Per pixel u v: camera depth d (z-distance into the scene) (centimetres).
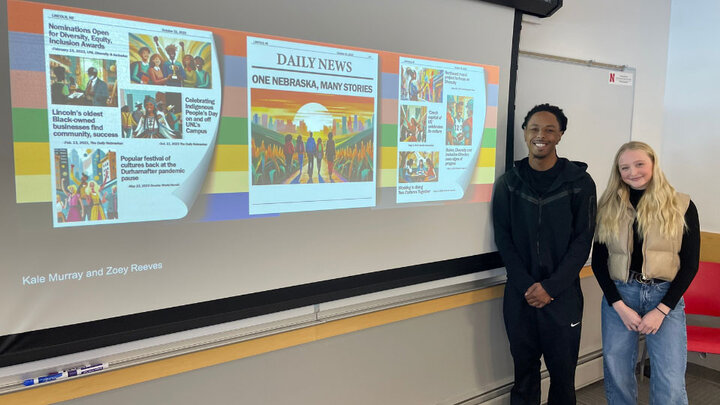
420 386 208
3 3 112
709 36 288
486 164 215
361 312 183
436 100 195
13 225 117
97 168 127
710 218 295
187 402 149
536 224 203
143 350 138
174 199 139
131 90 130
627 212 199
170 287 140
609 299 204
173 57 136
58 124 121
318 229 168
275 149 156
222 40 143
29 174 118
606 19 263
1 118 114
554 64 240
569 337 205
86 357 129
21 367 121
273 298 160
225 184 147
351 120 172
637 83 289
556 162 208
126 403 138
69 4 120
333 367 180
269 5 151
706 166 294
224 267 149
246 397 160
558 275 197
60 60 120
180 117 138
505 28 212
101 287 129
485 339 230
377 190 182
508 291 215
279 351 166
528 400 223
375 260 184
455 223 207
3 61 113
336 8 164
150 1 131
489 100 212
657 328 189
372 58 175
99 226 128
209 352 150
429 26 189
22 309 119
